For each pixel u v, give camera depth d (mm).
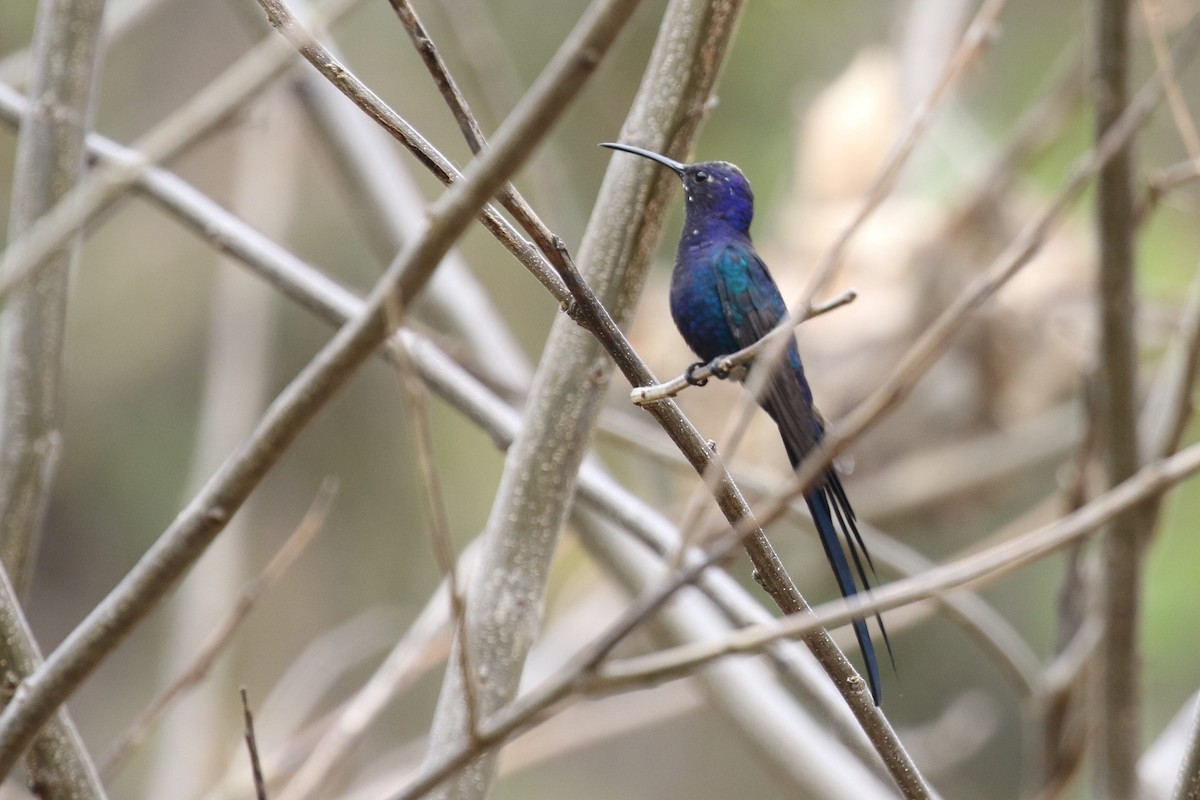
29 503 6465
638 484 11586
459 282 9047
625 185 5895
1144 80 13719
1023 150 10672
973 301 4961
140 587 4570
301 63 8539
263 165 11117
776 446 10445
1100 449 8203
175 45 15711
